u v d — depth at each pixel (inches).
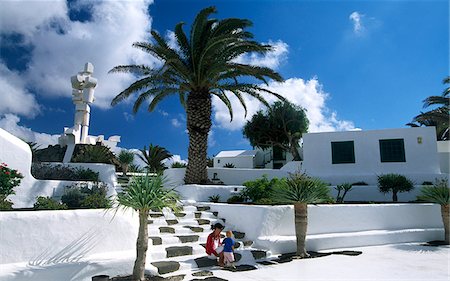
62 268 236.4
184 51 643.5
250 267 298.8
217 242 318.7
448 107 994.7
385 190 607.8
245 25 639.1
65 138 924.0
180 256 313.0
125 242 289.9
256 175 721.0
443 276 267.1
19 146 407.2
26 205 400.8
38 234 245.3
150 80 611.8
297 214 356.5
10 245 233.8
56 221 255.1
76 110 960.9
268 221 383.9
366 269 290.5
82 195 407.5
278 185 405.7
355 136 757.3
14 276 218.1
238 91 717.3
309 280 255.6
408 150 722.8
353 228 431.8
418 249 388.5
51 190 431.5
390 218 457.4
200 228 388.2
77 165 585.3
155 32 639.8
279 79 586.2
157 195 249.8
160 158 924.0
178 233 369.4
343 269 290.7
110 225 283.3
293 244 370.0
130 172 879.7
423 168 709.3
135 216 312.0
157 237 336.5
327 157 764.6
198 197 551.2
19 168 404.2
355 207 440.5
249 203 481.4
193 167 635.5
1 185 339.3
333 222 422.3
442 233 458.6
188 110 653.9
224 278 261.0
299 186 358.6
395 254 358.9
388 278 261.3
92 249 267.7
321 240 386.3
